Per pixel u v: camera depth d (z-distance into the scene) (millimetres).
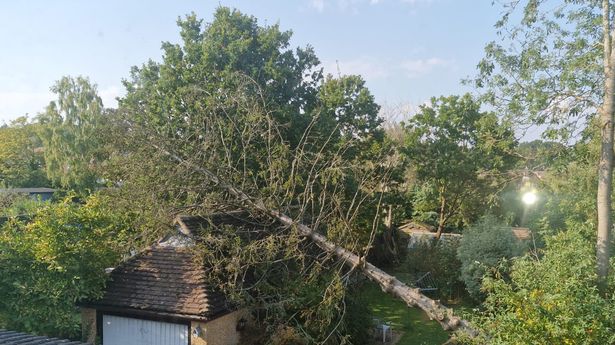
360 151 23547
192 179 16688
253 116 16766
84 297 13133
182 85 23578
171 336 12992
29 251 12664
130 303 13156
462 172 28234
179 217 14836
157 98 23875
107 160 18562
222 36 24453
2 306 12516
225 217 16312
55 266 12383
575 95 12031
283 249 14445
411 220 36906
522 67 12227
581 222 13805
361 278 16109
